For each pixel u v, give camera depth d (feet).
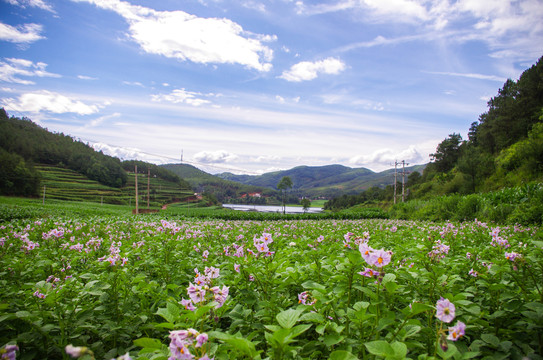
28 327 9.23
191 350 6.11
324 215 127.85
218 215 127.34
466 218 69.92
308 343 8.43
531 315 8.29
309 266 13.69
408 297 10.97
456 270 12.98
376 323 8.41
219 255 18.51
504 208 57.88
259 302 10.18
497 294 10.93
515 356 7.70
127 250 18.81
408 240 25.53
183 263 16.85
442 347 6.41
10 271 15.42
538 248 11.19
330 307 9.34
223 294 8.73
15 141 355.77
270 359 6.86
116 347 10.27
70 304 10.21
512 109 186.39
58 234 22.75
